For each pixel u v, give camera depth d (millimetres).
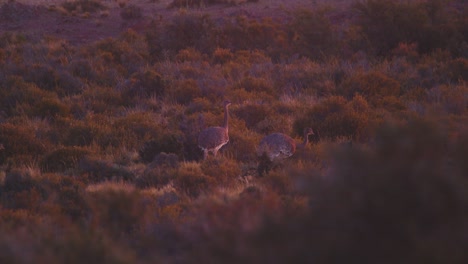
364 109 66688
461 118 54500
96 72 94125
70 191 36969
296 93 82500
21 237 22344
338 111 64062
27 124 67250
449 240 13914
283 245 15125
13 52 104438
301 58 105500
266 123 65062
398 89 79062
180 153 54031
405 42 106250
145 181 43688
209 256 17953
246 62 101125
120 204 28344
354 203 14734
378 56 105625
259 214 20203
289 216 16281
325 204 15234
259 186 37219
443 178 14680
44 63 98312
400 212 14375
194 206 32844
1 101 76375
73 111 75188
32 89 79188
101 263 19688
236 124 64250
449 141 18688
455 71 85625
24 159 53438
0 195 38125
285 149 46625
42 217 30266
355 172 15492
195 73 93250
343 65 94500
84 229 27125
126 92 83062
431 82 83312
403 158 15609
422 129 16516
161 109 76062
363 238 14492
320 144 52812
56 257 19109
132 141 60250
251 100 76188
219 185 40938
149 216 29328
